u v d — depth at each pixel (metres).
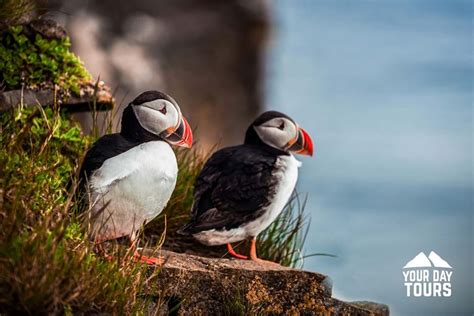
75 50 13.70
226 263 7.27
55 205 6.47
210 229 7.57
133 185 6.68
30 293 5.75
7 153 6.57
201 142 16.31
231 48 16.98
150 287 6.71
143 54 15.21
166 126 6.99
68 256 6.04
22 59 8.12
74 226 6.49
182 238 8.45
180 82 16.12
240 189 7.59
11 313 5.77
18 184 6.34
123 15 14.98
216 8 16.75
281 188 7.71
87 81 8.45
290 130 7.90
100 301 6.13
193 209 7.72
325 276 7.24
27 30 8.33
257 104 17.70
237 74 17.17
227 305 6.98
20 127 7.61
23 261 5.83
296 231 8.73
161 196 6.85
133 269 6.47
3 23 8.19
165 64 15.88
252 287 7.05
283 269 7.23
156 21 15.77
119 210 6.75
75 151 7.95
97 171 6.69
